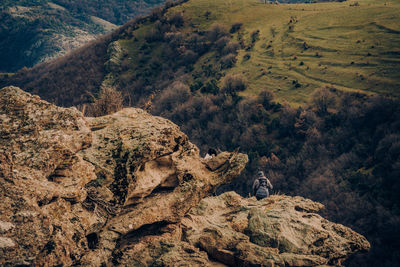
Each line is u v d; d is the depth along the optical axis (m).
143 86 114.81
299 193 62.75
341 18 118.12
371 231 50.38
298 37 113.75
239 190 67.31
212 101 90.38
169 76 118.56
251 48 119.19
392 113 66.38
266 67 102.94
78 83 111.19
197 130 81.69
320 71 91.25
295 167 67.31
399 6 112.38
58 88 106.69
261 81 96.44
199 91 97.88
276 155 71.75
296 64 98.62
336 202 56.50
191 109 86.62
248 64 108.19
